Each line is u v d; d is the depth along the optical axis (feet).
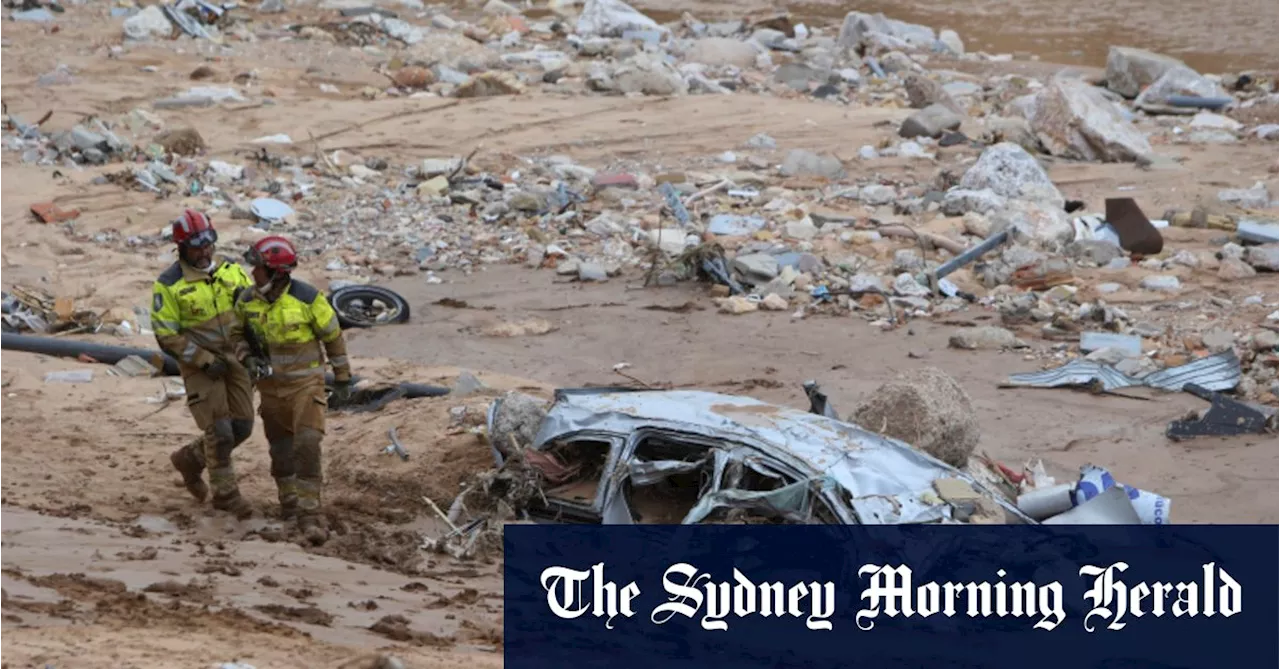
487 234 140.26
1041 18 280.92
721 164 167.63
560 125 182.39
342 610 50.88
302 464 63.77
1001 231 132.77
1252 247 130.62
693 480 60.39
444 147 171.53
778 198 151.02
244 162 160.76
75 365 96.94
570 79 212.02
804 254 128.06
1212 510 76.33
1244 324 111.86
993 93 212.23
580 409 62.80
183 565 54.65
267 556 58.70
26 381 91.45
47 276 121.70
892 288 122.52
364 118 181.57
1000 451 85.92
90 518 62.69
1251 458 83.56
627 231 139.85
